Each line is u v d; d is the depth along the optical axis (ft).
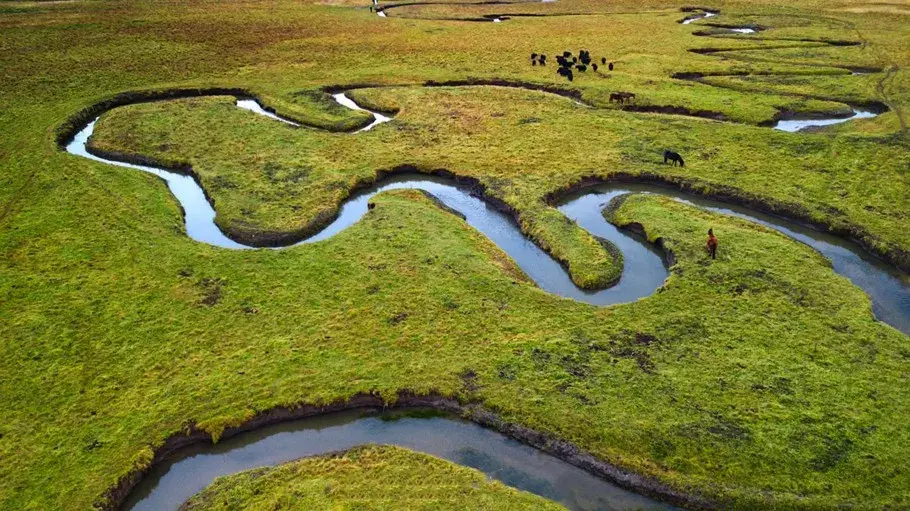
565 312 90.33
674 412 73.10
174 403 75.82
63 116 160.35
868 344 82.58
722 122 157.07
